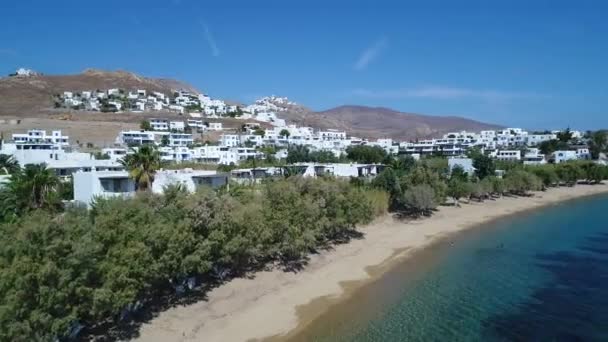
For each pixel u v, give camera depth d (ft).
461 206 321.93
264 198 168.76
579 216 305.73
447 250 205.98
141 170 214.90
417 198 269.03
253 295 138.21
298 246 160.35
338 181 211.82
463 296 142.92
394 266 178.19
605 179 503.20
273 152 614.75
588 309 131.03
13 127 642.63
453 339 111.86
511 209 332.19
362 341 110.52
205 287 136.87
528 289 149.69
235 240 137.59
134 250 106.83
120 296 100.63
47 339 86.17
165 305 123.13
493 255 196.75
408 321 122.93
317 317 125.70
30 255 88.43
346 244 205.57
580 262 184.14
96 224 109.09
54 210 172.45
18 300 82.89
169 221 125.49
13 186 177.47
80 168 296.92
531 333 115.24
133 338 106.01
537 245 216.74
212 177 245.45
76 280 92.63
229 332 114.73
